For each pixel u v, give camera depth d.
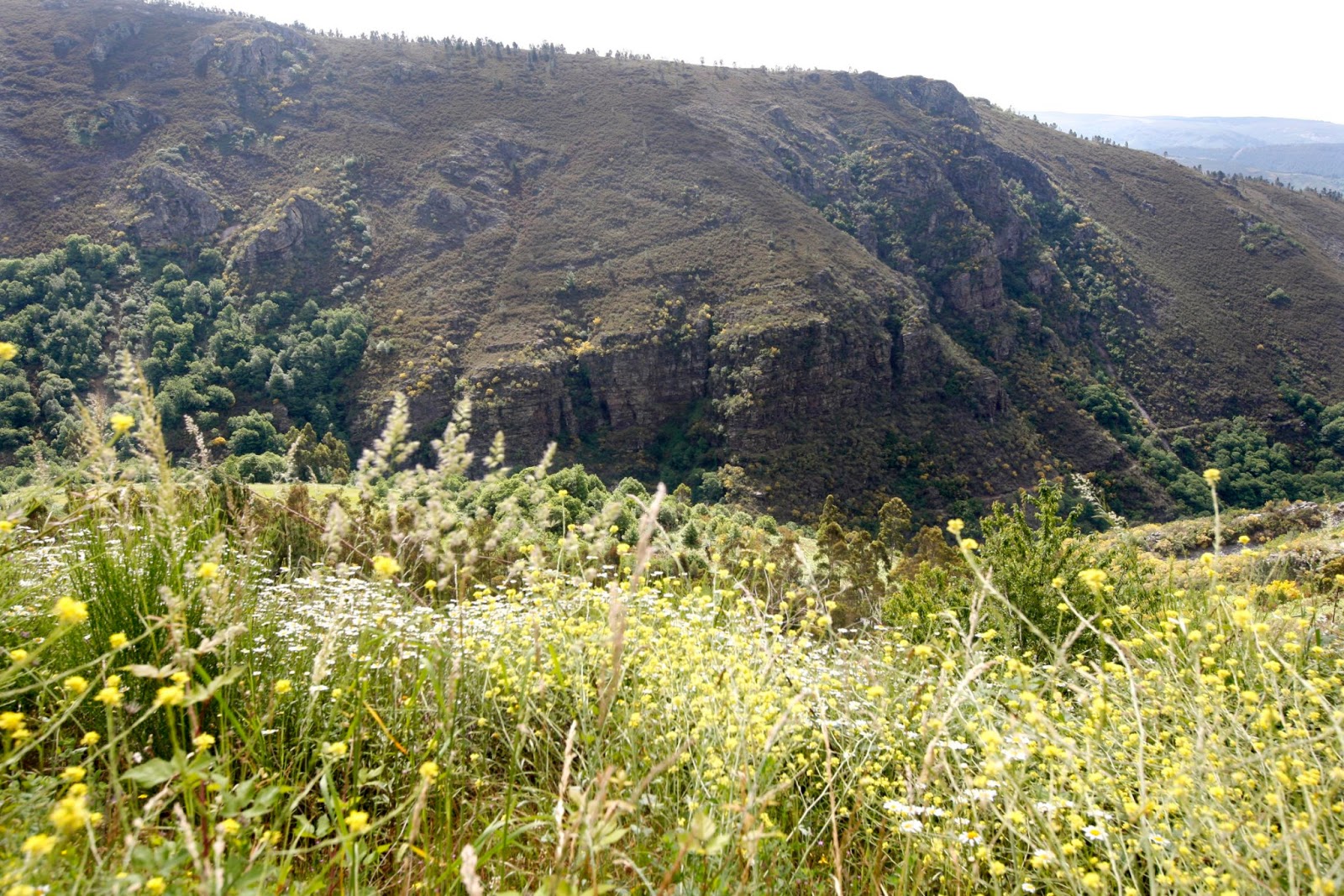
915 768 2.91
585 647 3.16
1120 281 141.88
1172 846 2.19
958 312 122.44
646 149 133.00
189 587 2.75
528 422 88.06
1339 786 2.21
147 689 2.70
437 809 2.48
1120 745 2.74
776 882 2.25
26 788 2.13
